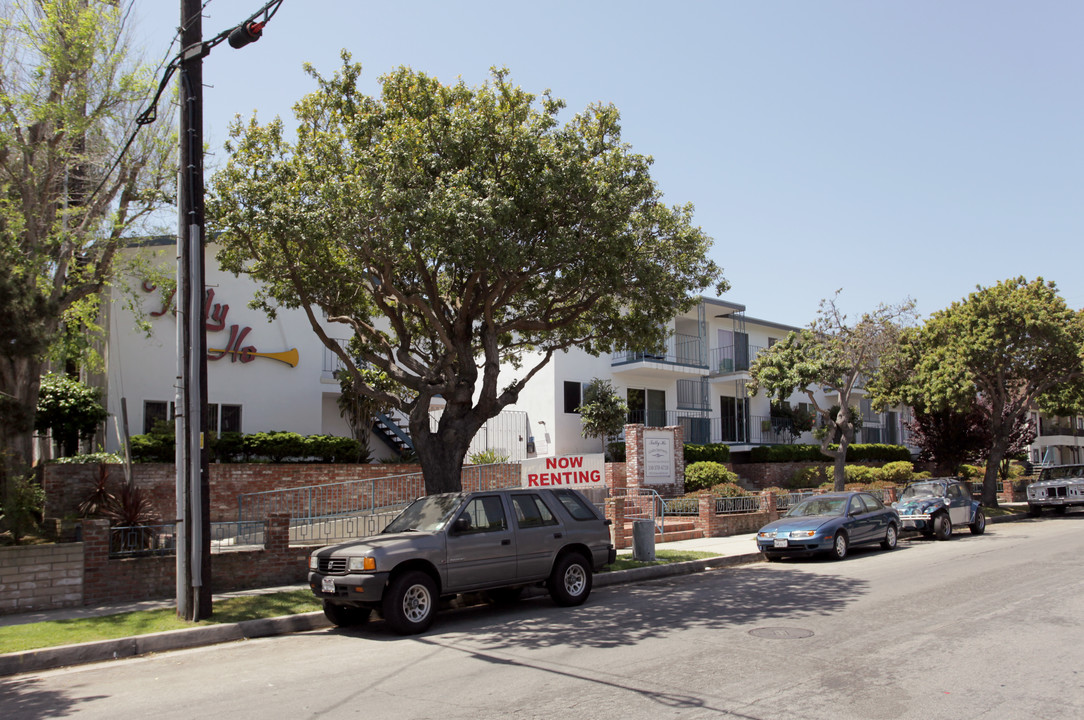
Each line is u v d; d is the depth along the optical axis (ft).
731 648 27.61
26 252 44.11
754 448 105.70
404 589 32.35
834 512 58.65
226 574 41.19
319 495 65.36
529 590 43.93
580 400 96.22
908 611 34.04
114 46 46.55
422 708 21.27
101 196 47.78
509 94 44.45
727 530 71.31
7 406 38.99
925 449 113.70
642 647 28.25
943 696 21.49
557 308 51.16
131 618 34.01
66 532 41.55
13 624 33.04
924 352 92.73
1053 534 69.10
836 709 20.40
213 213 42.98
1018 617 32.24
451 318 49.73
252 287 75.56
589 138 45.83
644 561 51.70
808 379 84.02
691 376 107.86
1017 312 86.79
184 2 36.29
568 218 43.62
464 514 35.50
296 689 23.81
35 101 44.11
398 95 44.16
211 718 21.03
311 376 78.48
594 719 19.88
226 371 73.46
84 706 22.89
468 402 45.91
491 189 39.93
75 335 48.03
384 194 38.63
